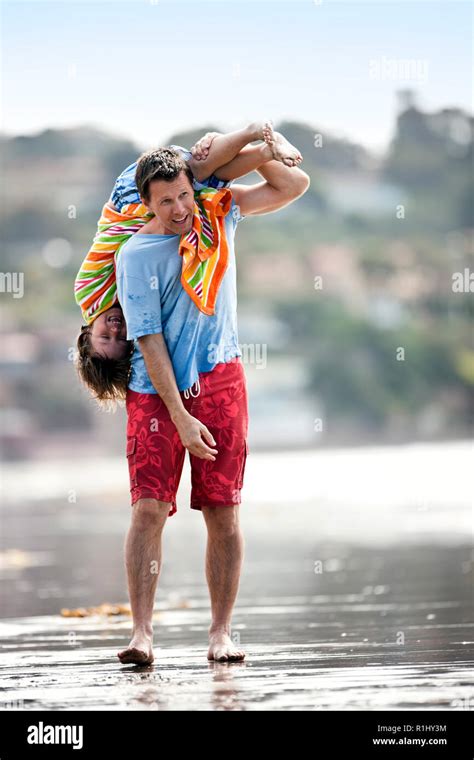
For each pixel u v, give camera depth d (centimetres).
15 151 11169
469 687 489
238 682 511
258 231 10438
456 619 704
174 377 588
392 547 1239
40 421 8462
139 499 590
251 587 934
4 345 8981
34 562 1207
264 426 8888
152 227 586
